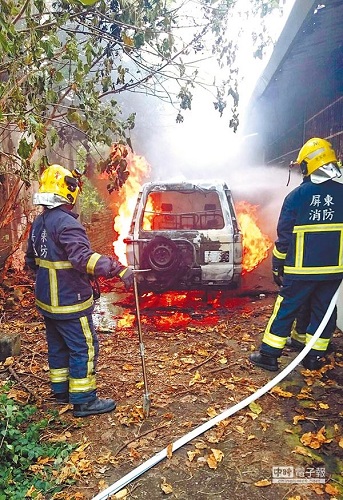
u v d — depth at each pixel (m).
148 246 5.62
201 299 6.33
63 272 3.19
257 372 3.98
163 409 3.40
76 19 4.35
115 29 4.79
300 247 3.74
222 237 5.69
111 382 3.84
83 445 2.95
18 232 7.68
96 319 5.60
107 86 4.86
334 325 3.97
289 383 3.77
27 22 3.52
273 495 2.48
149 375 3.96
